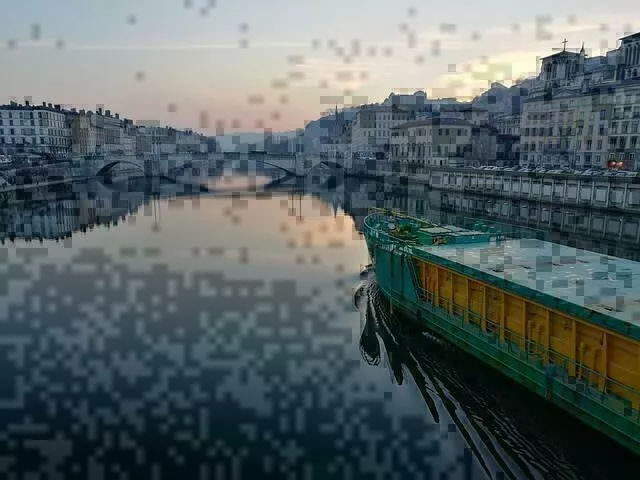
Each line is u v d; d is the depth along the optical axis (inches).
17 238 1990.7
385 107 5295.3
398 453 557.6
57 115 4830.2
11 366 788.0
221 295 1120.8
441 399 665.6
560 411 541.6
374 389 703.1
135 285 1218.6
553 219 2132.1
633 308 490.6
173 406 666.2
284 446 573.0
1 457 571.5
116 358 816.3
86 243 1843.0
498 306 631.8
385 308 985.5
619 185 1833.2
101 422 638.5
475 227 1002.1
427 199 3235.7
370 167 4404.5
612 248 1658.5
